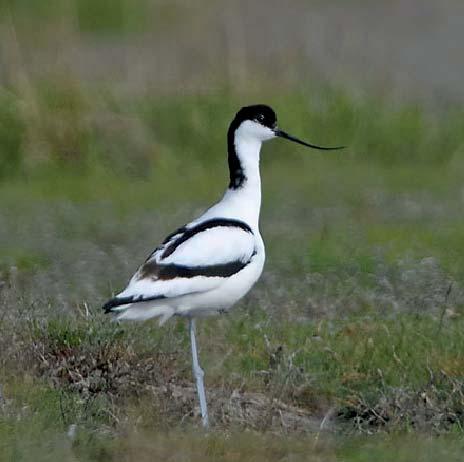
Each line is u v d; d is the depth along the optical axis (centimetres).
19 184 1889
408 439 899
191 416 955
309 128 2028
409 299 1215
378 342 1086
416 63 2453
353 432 936
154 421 932
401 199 1738
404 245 1452
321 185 1847
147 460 851
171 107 2028
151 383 998
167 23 2684
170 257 942
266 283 1275
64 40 2264
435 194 1781
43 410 919
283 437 905
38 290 1243
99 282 1285
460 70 2423
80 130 1947
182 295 938
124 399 971
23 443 850
